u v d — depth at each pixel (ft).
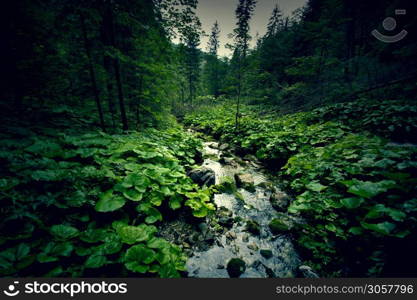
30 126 17.34
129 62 24.17
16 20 15.42
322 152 19.99
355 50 53.67
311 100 48.34
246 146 32.96
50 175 10.25
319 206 12.94
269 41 73.00
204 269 10.25
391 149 16.69
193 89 99.91
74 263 8.14
